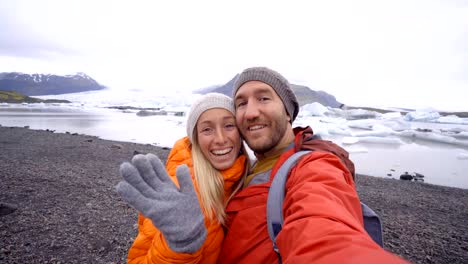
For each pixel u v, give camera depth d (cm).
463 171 1661
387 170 1662
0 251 492
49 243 531
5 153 1527
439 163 1917
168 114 8669
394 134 3678
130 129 3784
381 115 6353
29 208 702
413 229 700
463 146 2938
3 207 659
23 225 603
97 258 489
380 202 950
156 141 2592
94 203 761
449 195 1068
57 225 612
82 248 520
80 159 1428
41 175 1035
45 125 3956
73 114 7431
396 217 795
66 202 761
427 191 1116
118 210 714
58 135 2491
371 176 1395
